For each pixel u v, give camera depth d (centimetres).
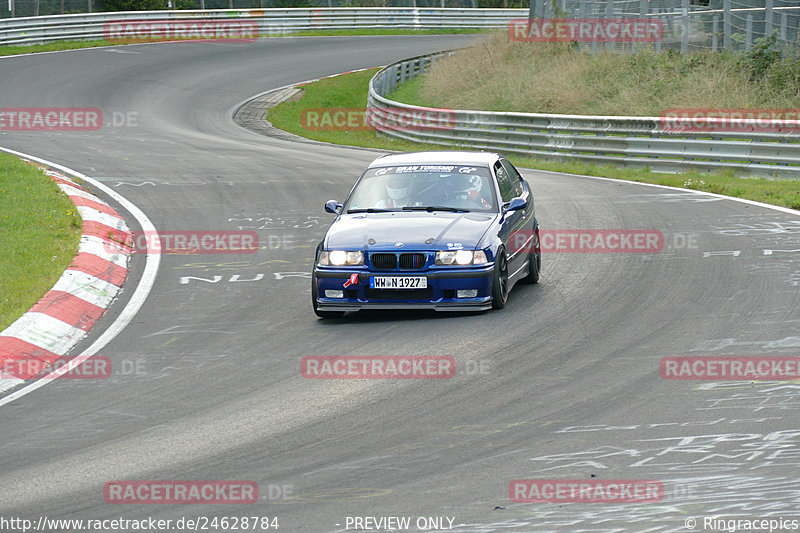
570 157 8238
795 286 3650
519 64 12562
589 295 3719
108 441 2428
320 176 7019
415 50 16788
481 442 2300
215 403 2692
